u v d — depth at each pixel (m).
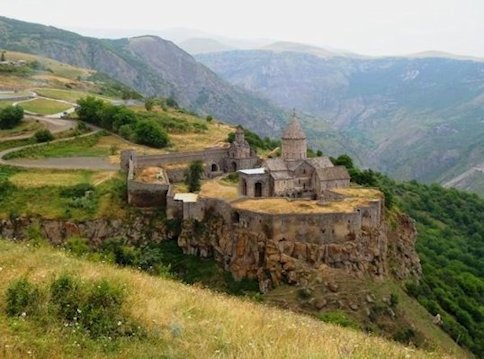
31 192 86.69
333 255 72.94
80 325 17.08
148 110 173.12
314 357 16.28
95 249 70.38
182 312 21.66
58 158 109.06
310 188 95.44
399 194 180.25
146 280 28.36
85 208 83.06
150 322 18.98
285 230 72.69
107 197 86.44
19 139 117.06
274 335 20.03
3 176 93.38
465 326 85.00
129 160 98.94
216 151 112.38
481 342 80.12
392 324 64.94
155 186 84.69
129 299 20.86
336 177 95.00
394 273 85.12
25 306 17.70
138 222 82.81
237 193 90.31
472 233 165.00
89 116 138.75
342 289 67.00
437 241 138.00
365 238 77.31
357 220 75.75
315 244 73.25
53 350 14.78
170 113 180.50
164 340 17.45
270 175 92.19
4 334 15.39
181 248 80.00
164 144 126.88
